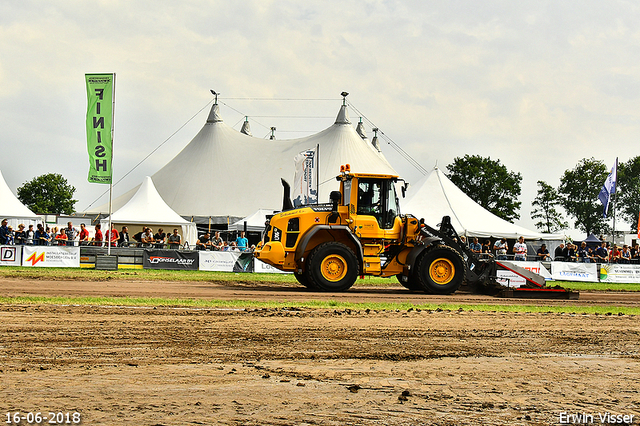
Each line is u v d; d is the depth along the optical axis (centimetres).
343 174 1473
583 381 559
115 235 2425
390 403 473
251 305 1061
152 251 2159
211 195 3975
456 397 496
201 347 676
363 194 1456
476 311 1074
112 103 2095
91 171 2117
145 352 642
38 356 608
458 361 636
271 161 4272
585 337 813
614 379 569
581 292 1738
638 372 600
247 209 3844
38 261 2097
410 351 685
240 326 828
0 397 462
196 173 4178
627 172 6938
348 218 1448
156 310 970
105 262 2066
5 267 2019
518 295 1444
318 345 705
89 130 2100
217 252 2169
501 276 1491
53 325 795
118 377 531
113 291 1310
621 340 795
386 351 680
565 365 626
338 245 1406
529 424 435
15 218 2828
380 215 1459
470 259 1496
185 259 2161
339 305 1094
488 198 7044
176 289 1416
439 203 3117
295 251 1438
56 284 1450
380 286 1719
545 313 1077
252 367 583
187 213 3841
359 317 951
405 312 1024
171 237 2545
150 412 435
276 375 554
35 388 489
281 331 795
